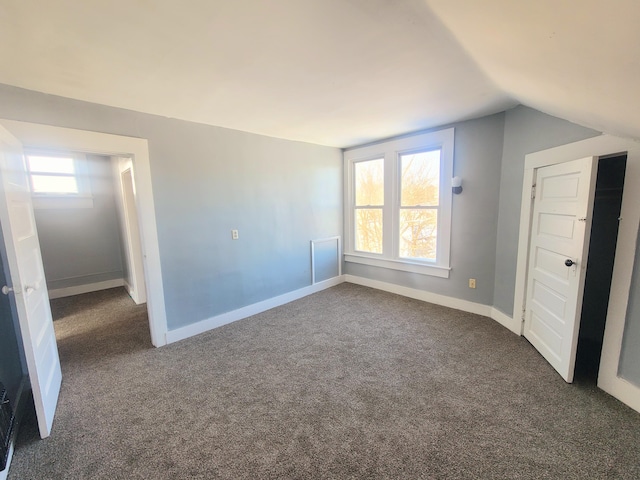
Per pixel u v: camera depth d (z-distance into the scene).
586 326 2.63
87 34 1.35
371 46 1.50
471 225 3.23
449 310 3.45
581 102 1.49
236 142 3.17
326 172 4.24
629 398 1.78
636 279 1.74
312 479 1.36
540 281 2.44
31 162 3.95
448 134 3.25
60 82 1.88
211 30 1.33
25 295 1.61
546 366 2.26
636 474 1.35
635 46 0.77
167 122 2.65
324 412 1.81
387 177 3.94
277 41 1.44
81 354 2.58
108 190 4.58
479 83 2.03
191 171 2.83
